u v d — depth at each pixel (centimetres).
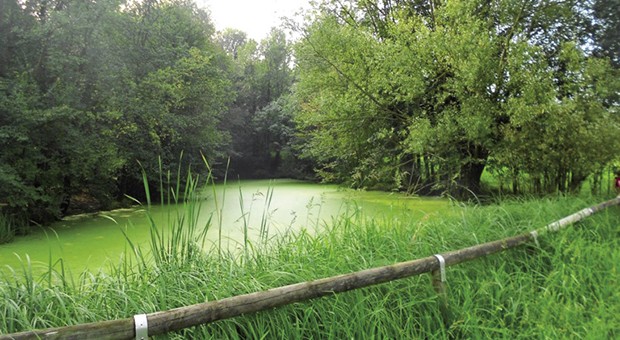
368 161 966
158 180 1066
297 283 207
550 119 591
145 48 966
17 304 181
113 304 189
